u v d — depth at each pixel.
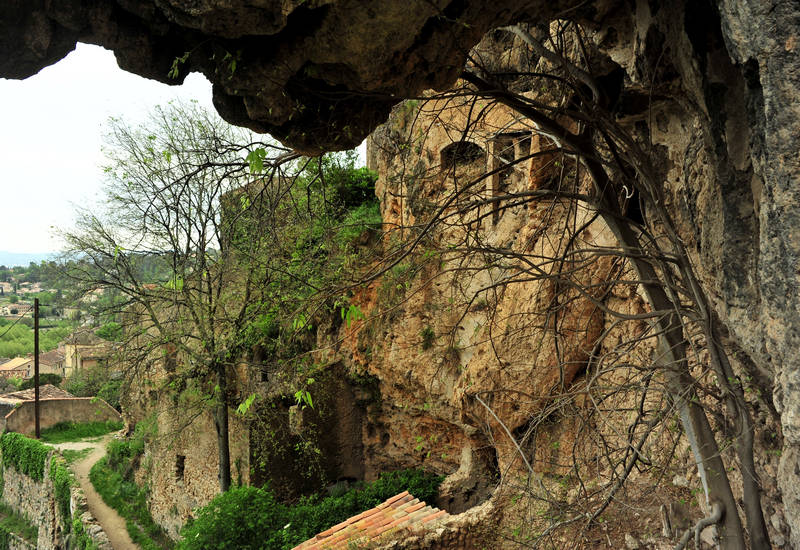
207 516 14.13
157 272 17.30
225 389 16.66
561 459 10.25
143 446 23.31
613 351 5.47
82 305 17.05
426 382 14.22
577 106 6.33
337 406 17.88
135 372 17.16
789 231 3.52
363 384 17.52
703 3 4.70
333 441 17.89
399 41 4.28
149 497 22.19
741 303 4.91
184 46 4.40
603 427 9.61
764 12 3.43
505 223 12.17
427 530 10.39
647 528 7.93
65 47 4.12
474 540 10.45
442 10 4.23
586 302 10.38
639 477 8.94
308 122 4.98
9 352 74.06
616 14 5.95
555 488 9.40
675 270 7.64
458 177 13.21
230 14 3.76
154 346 16.58
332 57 4.34
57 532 23.08
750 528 4.85
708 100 4.91
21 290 142.12
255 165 4.91
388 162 14.88
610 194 5.99
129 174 15.11
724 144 4.86
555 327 6.34
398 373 15.14
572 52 7.90
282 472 17.12
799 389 3.55
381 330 15.27
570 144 5.76
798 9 3.31
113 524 21.52
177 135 14.98
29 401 31.36
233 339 16.02
